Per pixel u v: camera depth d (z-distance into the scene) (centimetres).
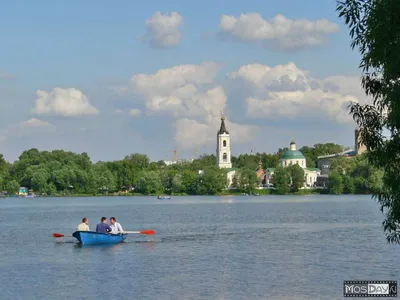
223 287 4209
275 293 4009
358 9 2702
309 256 5694
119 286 4272
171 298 3888
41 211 16325
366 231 8488
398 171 2823
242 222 10938
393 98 2603
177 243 7019
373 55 2612
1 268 5122
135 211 16000
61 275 4744
